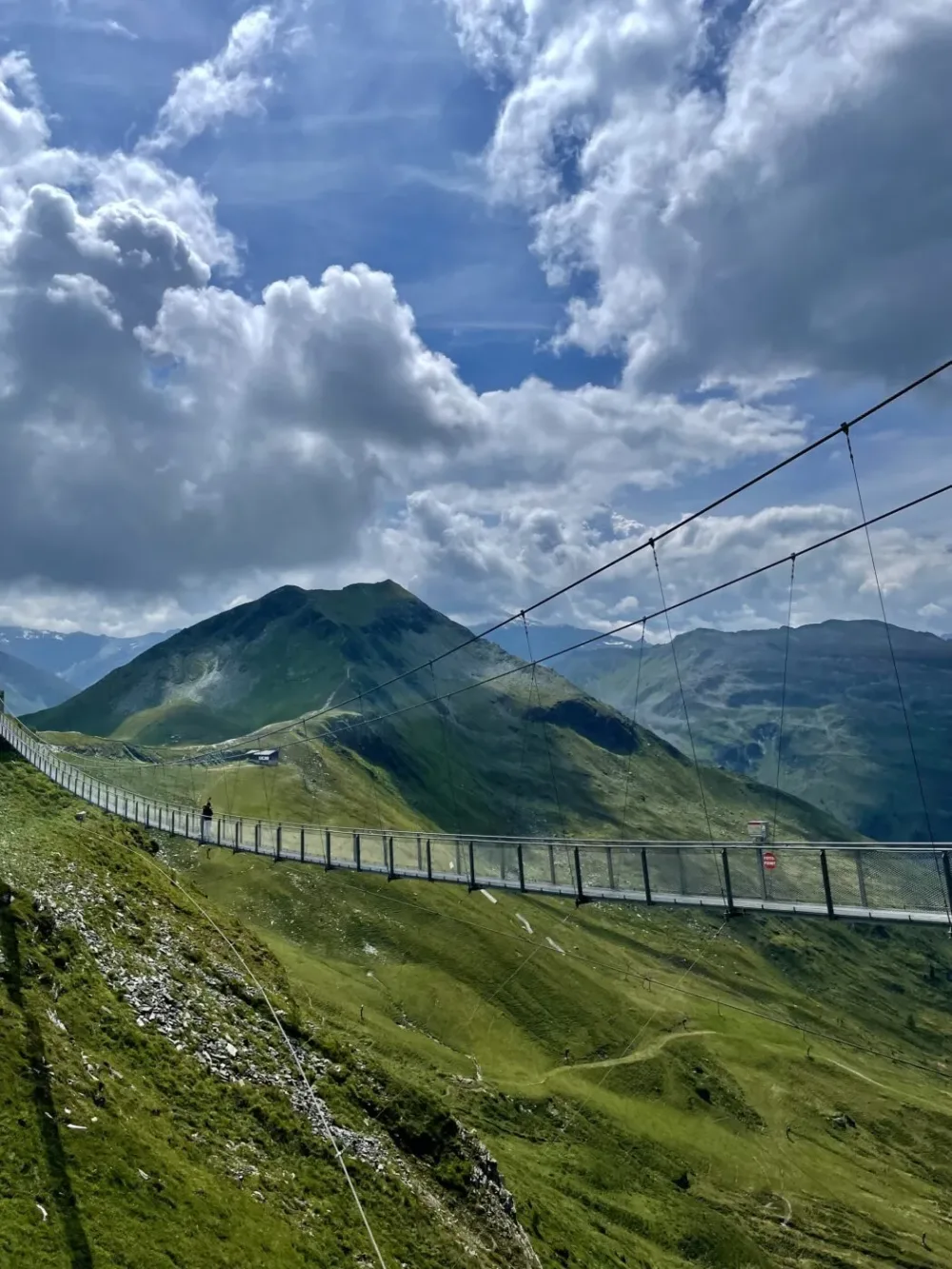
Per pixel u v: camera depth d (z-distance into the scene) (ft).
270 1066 144.56
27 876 149.28
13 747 217.97
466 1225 145.28
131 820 205.36
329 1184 123.65
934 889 93.30
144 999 135.44
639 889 122.83
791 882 105.70
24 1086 95.66
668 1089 435.94
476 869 148.36
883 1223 387.55
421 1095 171.42
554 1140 344.28
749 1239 342.64
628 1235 291.58
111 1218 84.94
